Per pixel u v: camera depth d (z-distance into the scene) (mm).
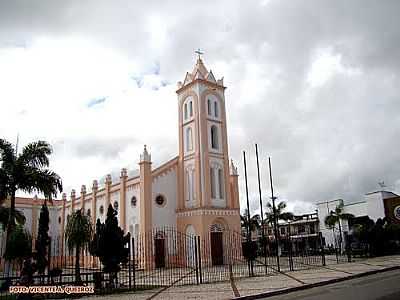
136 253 42312
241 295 18812
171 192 46188
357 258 45719
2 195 28000
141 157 44500
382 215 60375
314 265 36750
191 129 47250
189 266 41781
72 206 59188
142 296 19734
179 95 49719
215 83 48969
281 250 65750
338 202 68500
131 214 46062
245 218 68750
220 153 47562
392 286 19453
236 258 44531
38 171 28922
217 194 45938
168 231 44375
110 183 51250
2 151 28422
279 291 19828
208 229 43156
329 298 16453
